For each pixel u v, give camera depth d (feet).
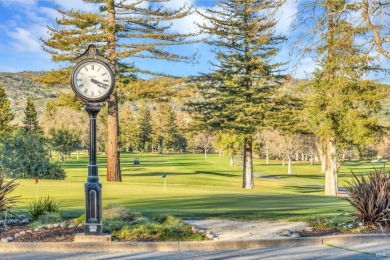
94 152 28.07
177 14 99.76
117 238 28.30
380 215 31.19
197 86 125.39
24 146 102.47
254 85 125.29
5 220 33.24
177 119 456.45
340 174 204.23
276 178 190.80
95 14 93.81
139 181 132.26
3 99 241.76
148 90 96.53
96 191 27.76
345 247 27.35
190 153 467.93
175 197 58.54
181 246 27.07
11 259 24.38
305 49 46.42
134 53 96.68
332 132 97.91
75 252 26.32
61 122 336.08
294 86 97.14
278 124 121.49
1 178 34.78
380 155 315.17
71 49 94.84
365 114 93.50
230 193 68.85
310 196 64.49
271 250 26.78
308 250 26.66
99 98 27.96
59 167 107.65
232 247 27.50
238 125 119.65
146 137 443.32
